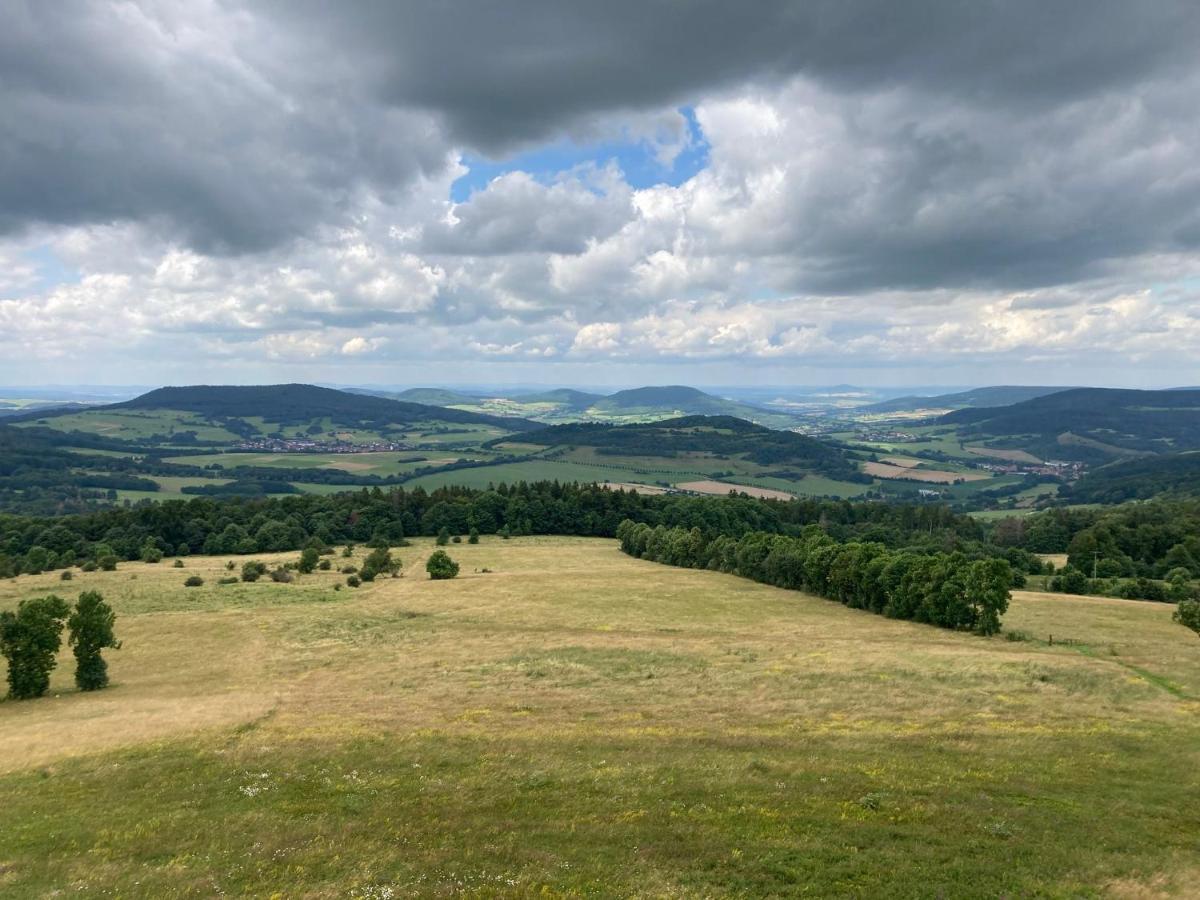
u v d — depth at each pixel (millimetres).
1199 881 18641
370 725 37469
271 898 18359
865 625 77250
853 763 29094
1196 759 29641
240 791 26953
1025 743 32375
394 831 22656
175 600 91812
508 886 18656
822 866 19562
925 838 21359
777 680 49406
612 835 21875
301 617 80562
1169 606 87000
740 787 26078
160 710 42469
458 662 58219
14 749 34344
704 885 18641
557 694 46250
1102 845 20859
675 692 46438
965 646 63844
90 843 22359
